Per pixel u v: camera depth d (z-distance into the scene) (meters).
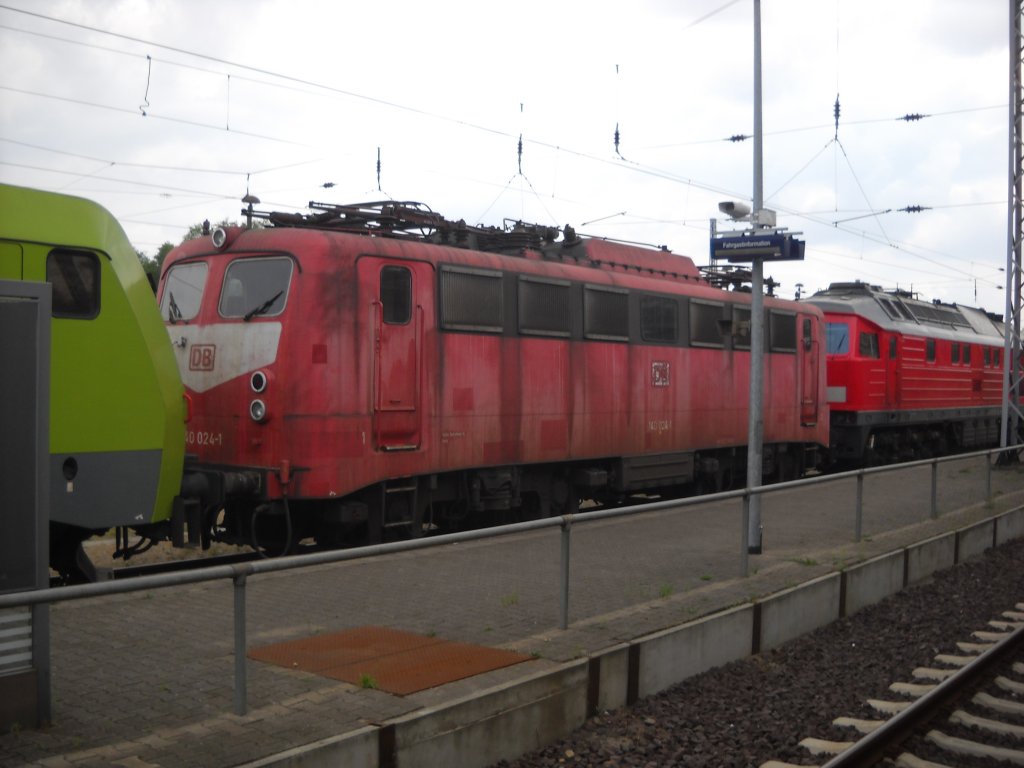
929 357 28.27
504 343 13.50
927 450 29.69
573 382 14.68
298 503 11.79
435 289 12.48
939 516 15.14
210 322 11.95
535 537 7.78
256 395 11.36
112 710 5.54
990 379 33.19
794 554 11.65
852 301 25.80
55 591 4.77
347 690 6.07
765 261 11.83
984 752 6.91
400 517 12.30
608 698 7.24
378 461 11.71
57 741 5.12
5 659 5.17
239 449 11.48
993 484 17.31
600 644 7.41
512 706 6.32
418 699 5.96
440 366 12.52
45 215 8.36
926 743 7.06
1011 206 24.58
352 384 11.43
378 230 12.80
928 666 9.13
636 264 16.83
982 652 9.38
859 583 11.10
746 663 8.80
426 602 7.12
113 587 4.96
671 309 16.86
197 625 5.98
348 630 6.64
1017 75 24.00
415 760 5.66
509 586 7.61
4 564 5.20
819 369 21.36
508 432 13.56
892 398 25.95
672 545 9.29
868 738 6.70
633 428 15.91
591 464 15.52
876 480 13.36
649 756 6.57
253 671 6.20
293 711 5.68
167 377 9.06
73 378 8.34
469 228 14.19
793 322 20.38
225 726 5.42
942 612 11.25
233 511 12.02
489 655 6.95
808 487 12.16
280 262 11.52
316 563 5.93
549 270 14.36
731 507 10.11
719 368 18.03
